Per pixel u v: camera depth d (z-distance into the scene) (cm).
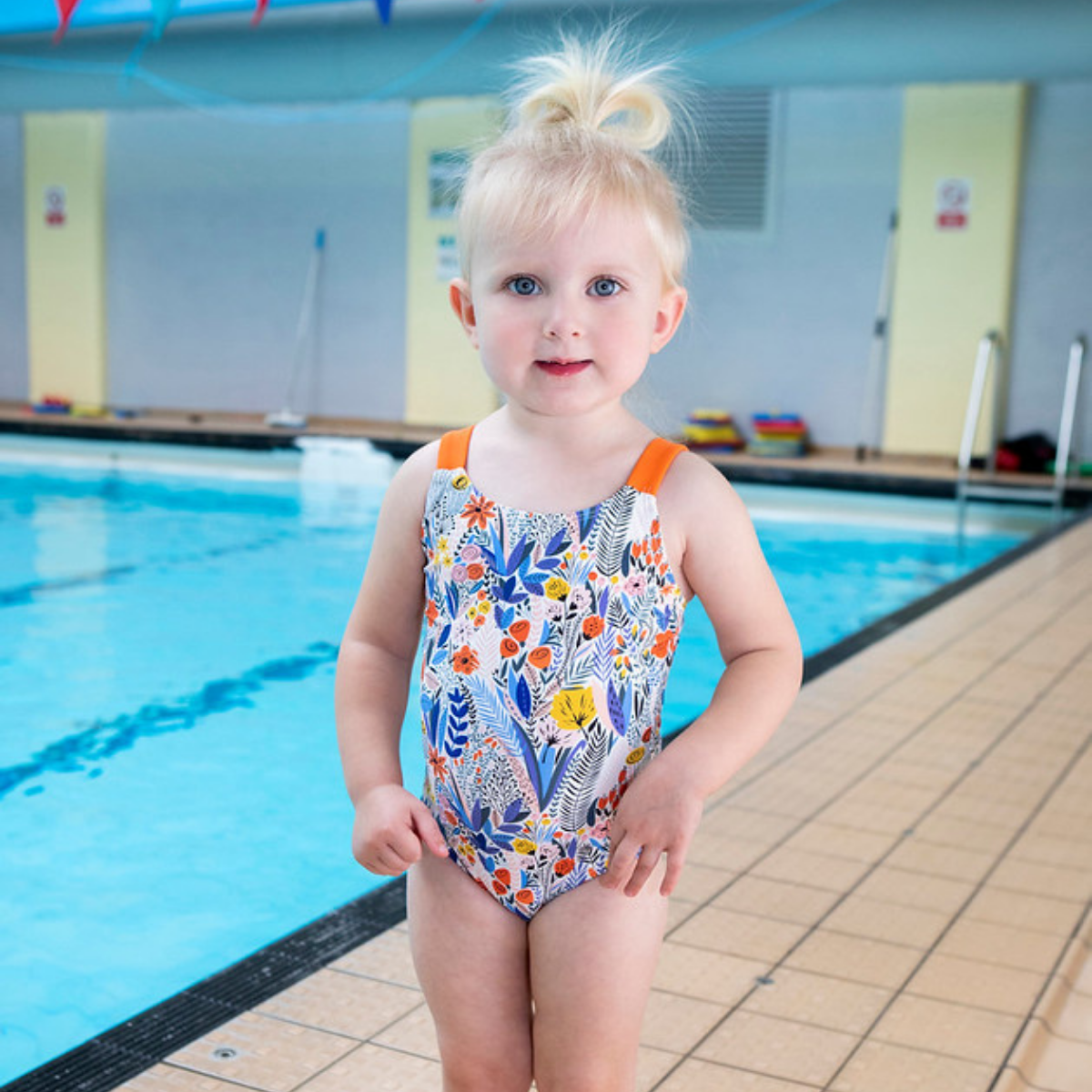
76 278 1159
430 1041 190
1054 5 771
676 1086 181
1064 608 502
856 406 941
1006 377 907
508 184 115
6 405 1198
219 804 349
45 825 332
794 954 221
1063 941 228
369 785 124
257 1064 183
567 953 124
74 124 1137
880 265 923
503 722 122
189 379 1145
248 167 1097
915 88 890
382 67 912
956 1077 184
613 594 121
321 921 232
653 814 117
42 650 488
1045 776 314
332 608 561
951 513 814
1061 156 879
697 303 966
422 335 1054
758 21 815
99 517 771
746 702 123
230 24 951
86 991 252
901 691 387
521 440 126
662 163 125
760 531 788
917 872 257
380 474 931
